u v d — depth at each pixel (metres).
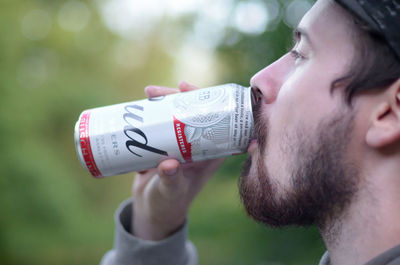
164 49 12.42
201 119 1.07
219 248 5.82
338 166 0.86
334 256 0.90
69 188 8.38
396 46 0.75
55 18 10.19
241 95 1.08
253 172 1.02
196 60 9.55
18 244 7.62
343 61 0.86
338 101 0.87
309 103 0.90
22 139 7.86
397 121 0.80
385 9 0.76
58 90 9.27
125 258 1.40
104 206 11.68
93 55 11.06
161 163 1.09
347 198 0.86
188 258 1.49
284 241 3.97
